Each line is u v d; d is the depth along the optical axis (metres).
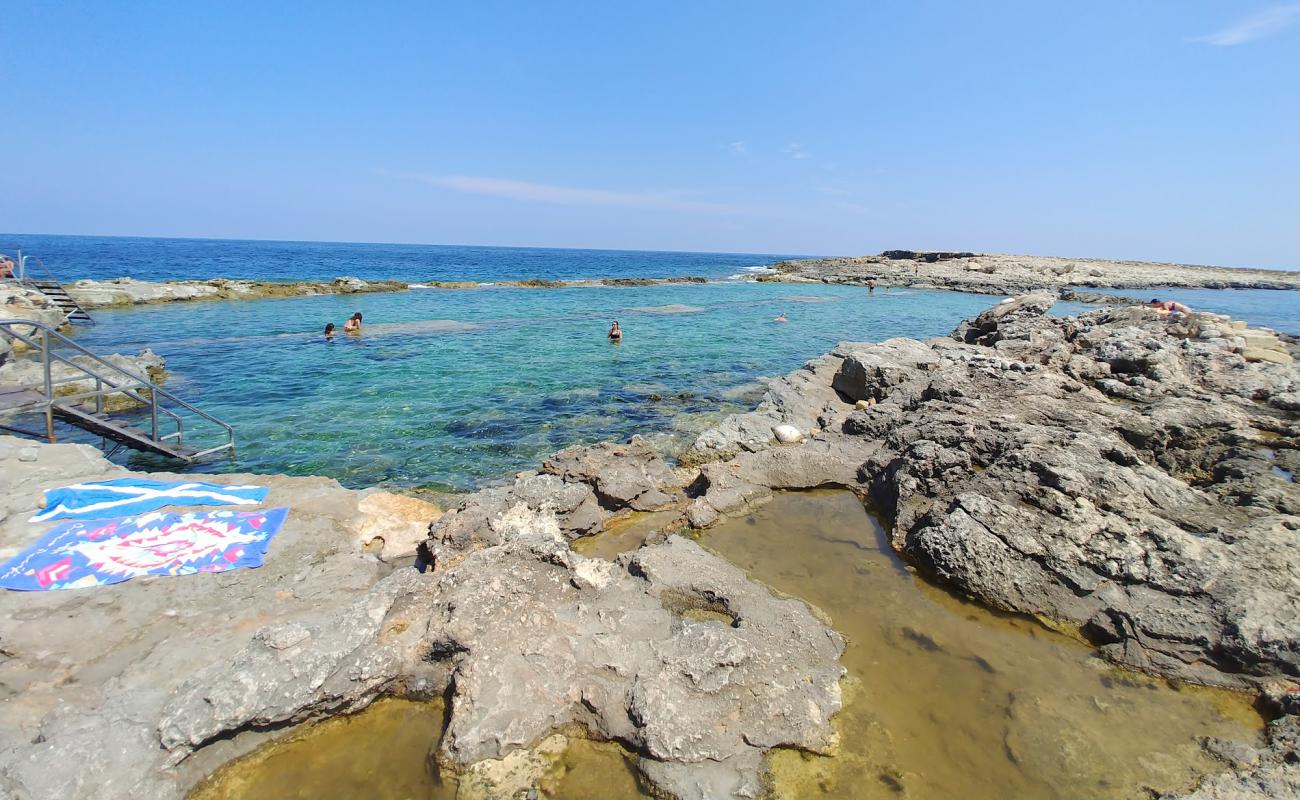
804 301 53.22
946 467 10.16
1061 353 16.80
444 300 45.34
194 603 6.69
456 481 12.06
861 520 10.52
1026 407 12.12
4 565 6.63
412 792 5.18
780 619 7.18
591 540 9.73
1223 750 5.61
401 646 6.35
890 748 5.66
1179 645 6.83
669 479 11.66
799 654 6.64
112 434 12.02
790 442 13.77
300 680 5.70
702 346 28.47
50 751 4.77
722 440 13.60
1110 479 8.89
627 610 7.00
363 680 5.96
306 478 10.00
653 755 5.33
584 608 6.95
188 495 8.59
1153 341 16.59
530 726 5.57
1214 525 8.36
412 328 30.86
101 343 24.84
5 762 4.68
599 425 15.71
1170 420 11.95
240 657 5.80
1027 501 8.91
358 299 43.81
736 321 38.44
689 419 16.34
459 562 7.91
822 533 10.01
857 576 8.68
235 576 7.21
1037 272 78.31
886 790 5.24
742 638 6.52
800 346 29.34
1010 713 6.12
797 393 16.69
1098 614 7.34
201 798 5.11
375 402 17.31
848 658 6.87
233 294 40.88
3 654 5.68
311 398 17.61
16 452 9.24
